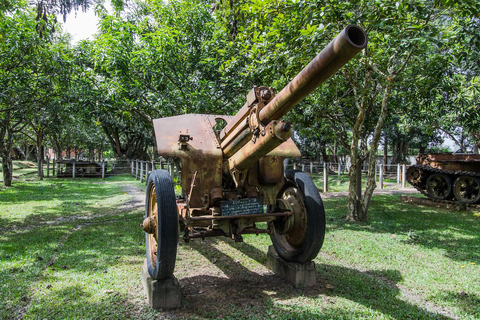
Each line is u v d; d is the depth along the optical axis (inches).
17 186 508.1
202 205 132.4
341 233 236.7
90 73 312.8
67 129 847.7
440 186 402.9
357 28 79.2
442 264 171.2
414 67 260.4
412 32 206.1
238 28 277.9
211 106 273.0
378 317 113.9
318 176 733.3
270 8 221.6
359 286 140.7
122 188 517.3
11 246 191.9
